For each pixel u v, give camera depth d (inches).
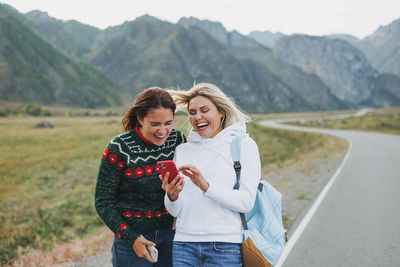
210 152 85.4
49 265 169.3
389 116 4675.2
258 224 85.2
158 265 98.0
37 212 408.5
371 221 253.4
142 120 85.8
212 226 80.7
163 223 93.1
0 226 343.9
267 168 579.8
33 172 738.8
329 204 310.7
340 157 765.9
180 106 94.7
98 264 173.6
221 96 88.9
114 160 86.6
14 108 6323.8
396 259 180.1
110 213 85.4
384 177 470.0
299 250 195.2
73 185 624.4
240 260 80.9
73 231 329.1
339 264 174.6
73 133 1573.6
